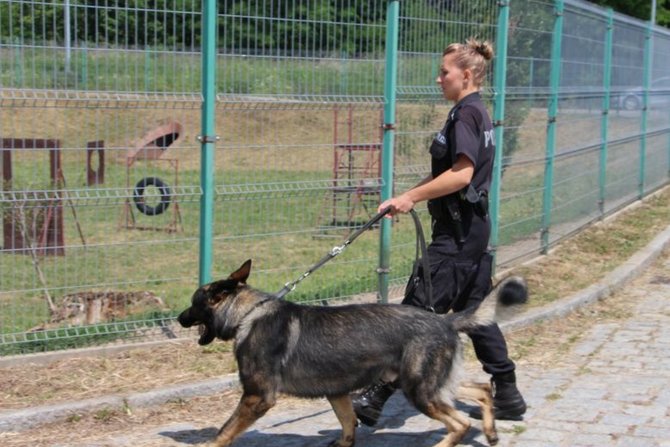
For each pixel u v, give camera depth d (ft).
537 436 26.84
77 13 31.37
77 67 31.55
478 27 42.86
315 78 35.94
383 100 37.73
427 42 39.86
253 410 24.32
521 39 46.75
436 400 24.38
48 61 31.19
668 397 30.32
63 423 27.71
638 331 39.86
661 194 82.07
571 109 56.08
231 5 33.60
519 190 48.75
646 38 75.00
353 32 36.65
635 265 52.11
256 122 36.65
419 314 24.80
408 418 29.04
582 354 36.11
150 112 37.17
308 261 42.86
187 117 39.78
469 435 27.25
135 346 33.50
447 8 40.83
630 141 72.84
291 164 37.76
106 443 26.37
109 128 36.40
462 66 26.30
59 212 34.83
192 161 40.11
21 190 32.60
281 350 24.22
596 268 51.26
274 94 34.99
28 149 33.17
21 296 35.70
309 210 38.14
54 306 34.73
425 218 42.68
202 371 31.73
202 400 29.99
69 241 38.27
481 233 26.73
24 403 28.50
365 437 27.37
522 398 28.35
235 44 33.91
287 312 24.67
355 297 39.32
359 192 38.04
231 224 38.50
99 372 31.30
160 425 28.04
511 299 25.13
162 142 39.09
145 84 32.50
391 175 38.32
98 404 28.32
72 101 31.32
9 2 30.50
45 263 36.60
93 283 36.83
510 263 48.49
